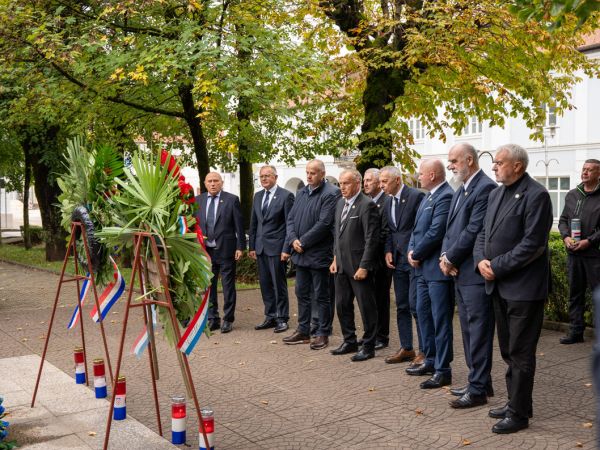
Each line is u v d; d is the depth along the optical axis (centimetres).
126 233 426
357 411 523
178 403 445
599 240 716
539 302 468
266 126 1747
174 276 419
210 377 632
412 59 1030
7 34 1045
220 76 1008
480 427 480
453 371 637
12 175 2534
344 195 688
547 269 473
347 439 464
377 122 1184
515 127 2859
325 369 653
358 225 682
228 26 1116
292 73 1050
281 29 1161
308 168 757
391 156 1216
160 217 406
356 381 608
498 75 1229
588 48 2519
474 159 539
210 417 406
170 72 1076
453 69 1116
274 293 868
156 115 1462
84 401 525
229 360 697
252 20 1108
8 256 2008
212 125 1530
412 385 591
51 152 1739
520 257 461
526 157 477
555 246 843
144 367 673
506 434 465
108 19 1098
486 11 1038
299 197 779
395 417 507
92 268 495
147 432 453
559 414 506
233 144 1597
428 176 591
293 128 1842
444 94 1273
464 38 1064
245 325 888
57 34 1034
